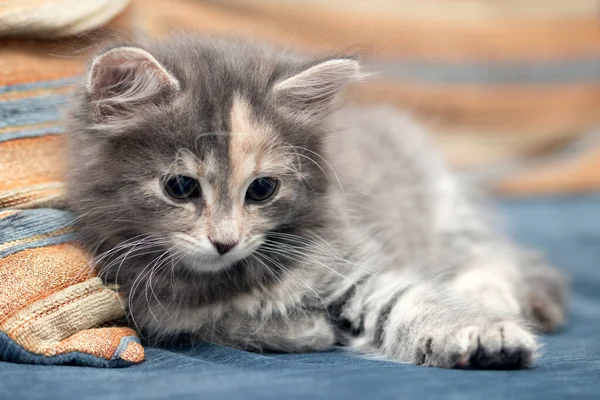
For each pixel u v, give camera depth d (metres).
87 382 0.49
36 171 0.56
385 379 0.49
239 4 0.88
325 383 0.49
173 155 0.53
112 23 0.59
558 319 0.61
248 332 0.56
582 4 1.04
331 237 0.57
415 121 0.75
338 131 0.60
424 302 0.54
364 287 0.56
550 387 0.49
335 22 0.94
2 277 0.52
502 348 0.51
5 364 0.51
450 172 0.71
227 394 0.48
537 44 1.03
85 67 0.55
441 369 0.51
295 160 0.55
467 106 1.01
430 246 0.66
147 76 0.53
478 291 0.60
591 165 0.98
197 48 0.56
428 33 1.00
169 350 0.55
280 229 0.56
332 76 0.56
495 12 1.03
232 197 0.54
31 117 0.56
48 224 0.54
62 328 0.52
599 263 0.73
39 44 0.58
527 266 0.65
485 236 0.68
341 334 0.57
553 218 0.88
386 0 0.98
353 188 0.60
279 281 0.56
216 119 0.54
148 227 0.54
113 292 0.54
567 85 1.03
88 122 0.54
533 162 1.03
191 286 0.55
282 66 0.56
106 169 0.54
